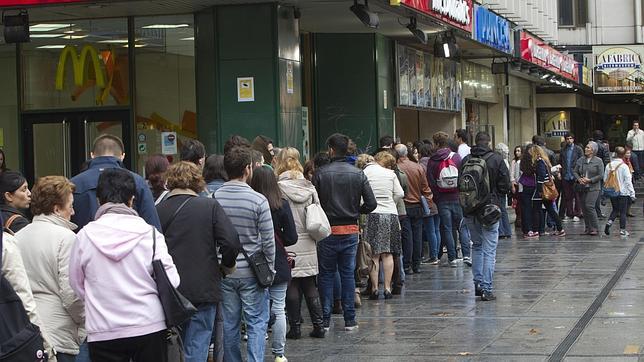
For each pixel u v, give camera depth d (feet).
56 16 55.72
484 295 43.68
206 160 32.37
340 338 36.04
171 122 56.34
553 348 32.53
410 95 75.56
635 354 31.14
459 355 32.07
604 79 138.00
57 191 23.39
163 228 25.98
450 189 56.08
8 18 50.62
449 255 56.90
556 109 143.64
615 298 42.88
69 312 22.86
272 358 33.45
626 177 72.64
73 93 58.03
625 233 72.79
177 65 55.98
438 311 41.19
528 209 73.61
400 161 53.21
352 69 68.23
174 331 21.61
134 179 22.76
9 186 25.40
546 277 50.65
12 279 19.08
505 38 84.79
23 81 58.75
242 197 28.55
